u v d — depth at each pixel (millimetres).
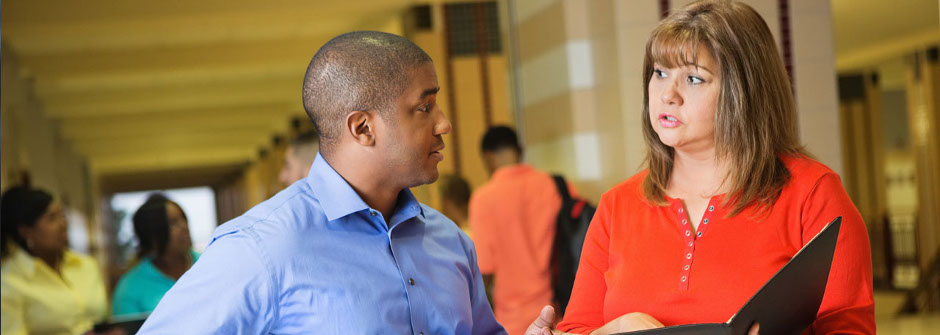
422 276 1640
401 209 1668
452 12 8750
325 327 1519
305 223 1560
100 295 3773
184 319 1472
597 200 4773
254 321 1504
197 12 7914
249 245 1507
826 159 4086
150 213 3564
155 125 18328
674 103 1694
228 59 11352
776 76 1680
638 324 1616
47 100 14148
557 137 5137
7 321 3332
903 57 12492
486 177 8688
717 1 1708
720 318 1617
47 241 3479
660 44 1704
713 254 1660
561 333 1772
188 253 3682
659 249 1730
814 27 4098
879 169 13961
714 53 1646
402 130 1578
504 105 8766
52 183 13891
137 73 11430
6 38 8914
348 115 1578
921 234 11719
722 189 1701
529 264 3668
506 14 5938
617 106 4340
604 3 4473
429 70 1616
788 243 1629
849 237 1596
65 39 10203
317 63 1615
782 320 1486
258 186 26203
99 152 22141
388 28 9203
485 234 3709
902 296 10961
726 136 1651
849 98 14102
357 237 1591
